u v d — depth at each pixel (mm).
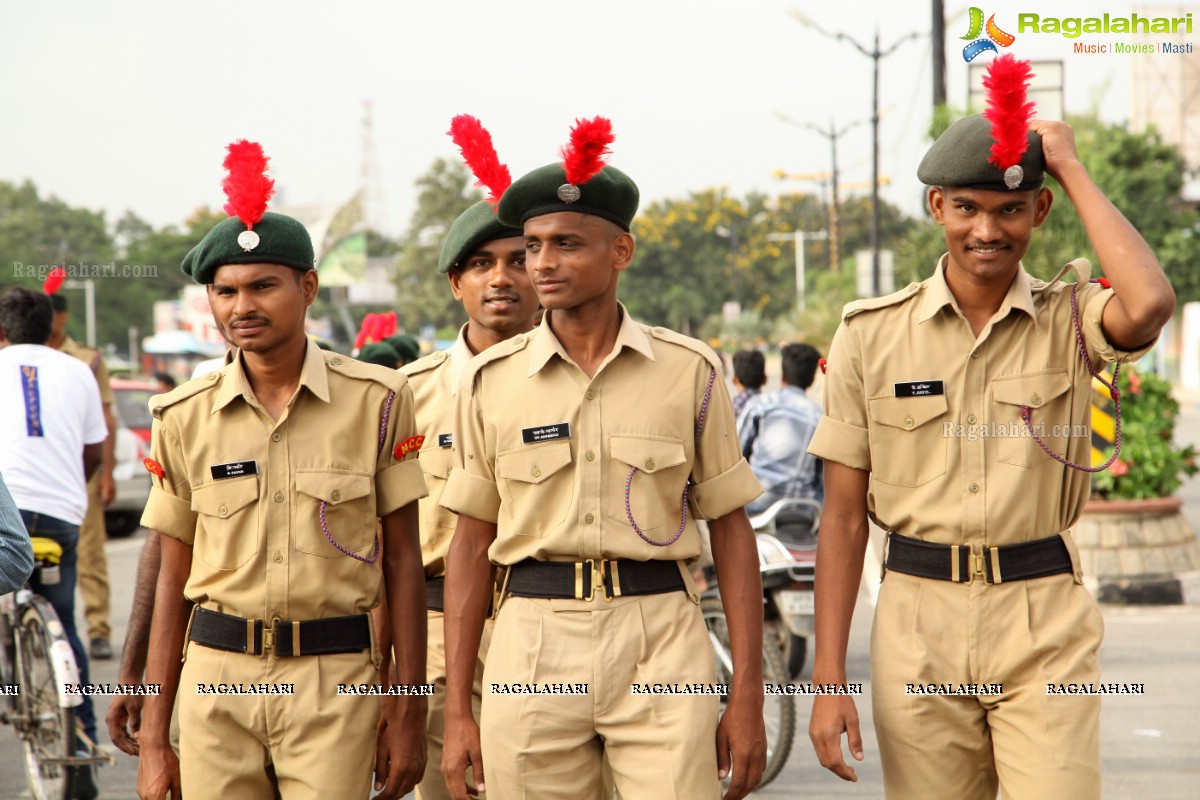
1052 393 3051
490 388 3125
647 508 3023
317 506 3150
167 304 56188
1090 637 3039
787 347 6984
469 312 3996
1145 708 5996
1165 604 8281
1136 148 37656
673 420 3055
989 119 2938
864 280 19062
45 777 4906
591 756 3055
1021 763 2998
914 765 3102
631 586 3014
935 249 15594
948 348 3094
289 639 3127
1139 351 2980
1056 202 12867
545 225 2982
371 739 3176
